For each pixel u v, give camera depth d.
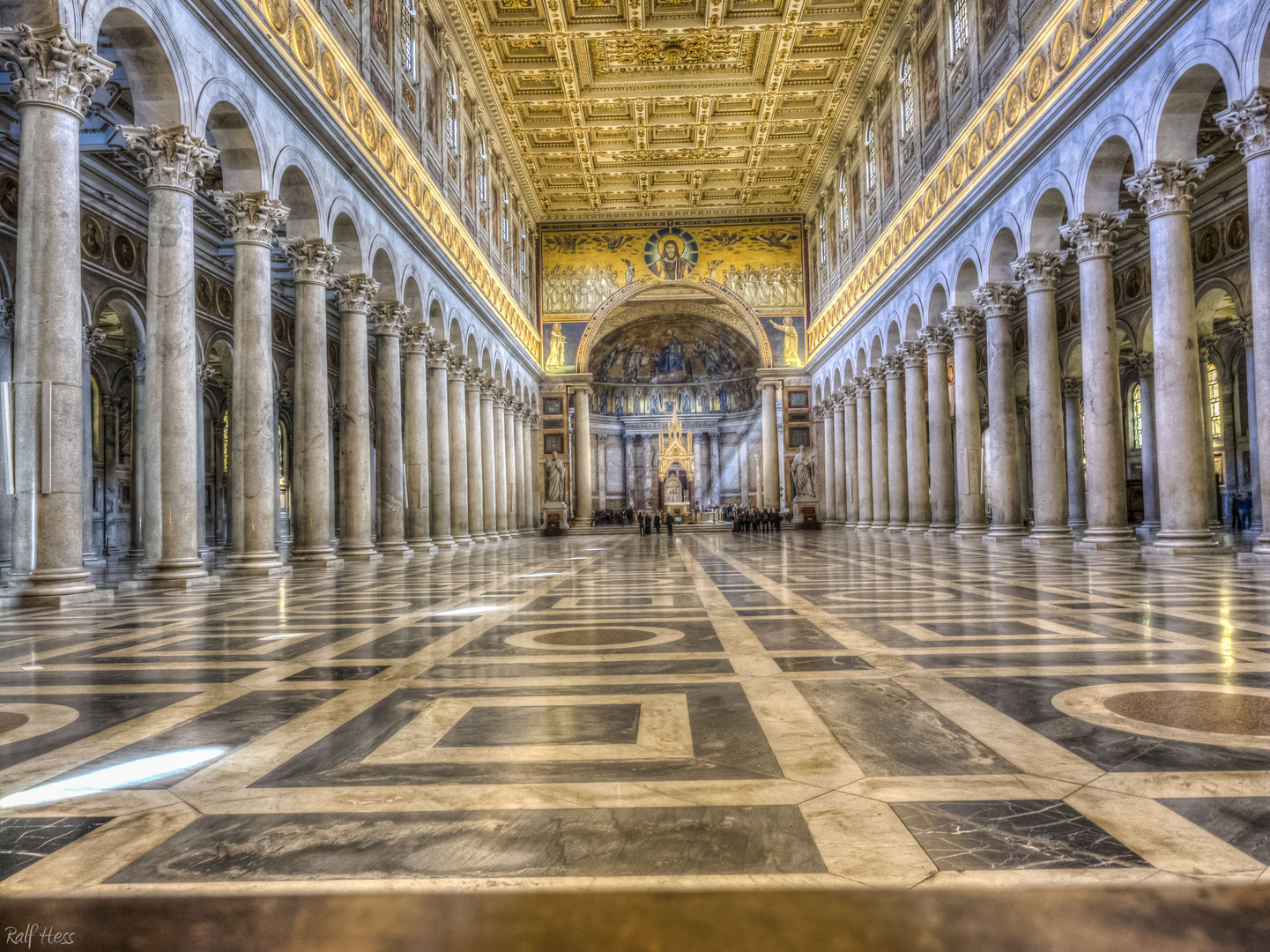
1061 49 17.16
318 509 17.06
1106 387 16.39
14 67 10.09
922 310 27.44
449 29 27.84
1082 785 2.83
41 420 9.95
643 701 4.27
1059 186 17.62
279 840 2.44
